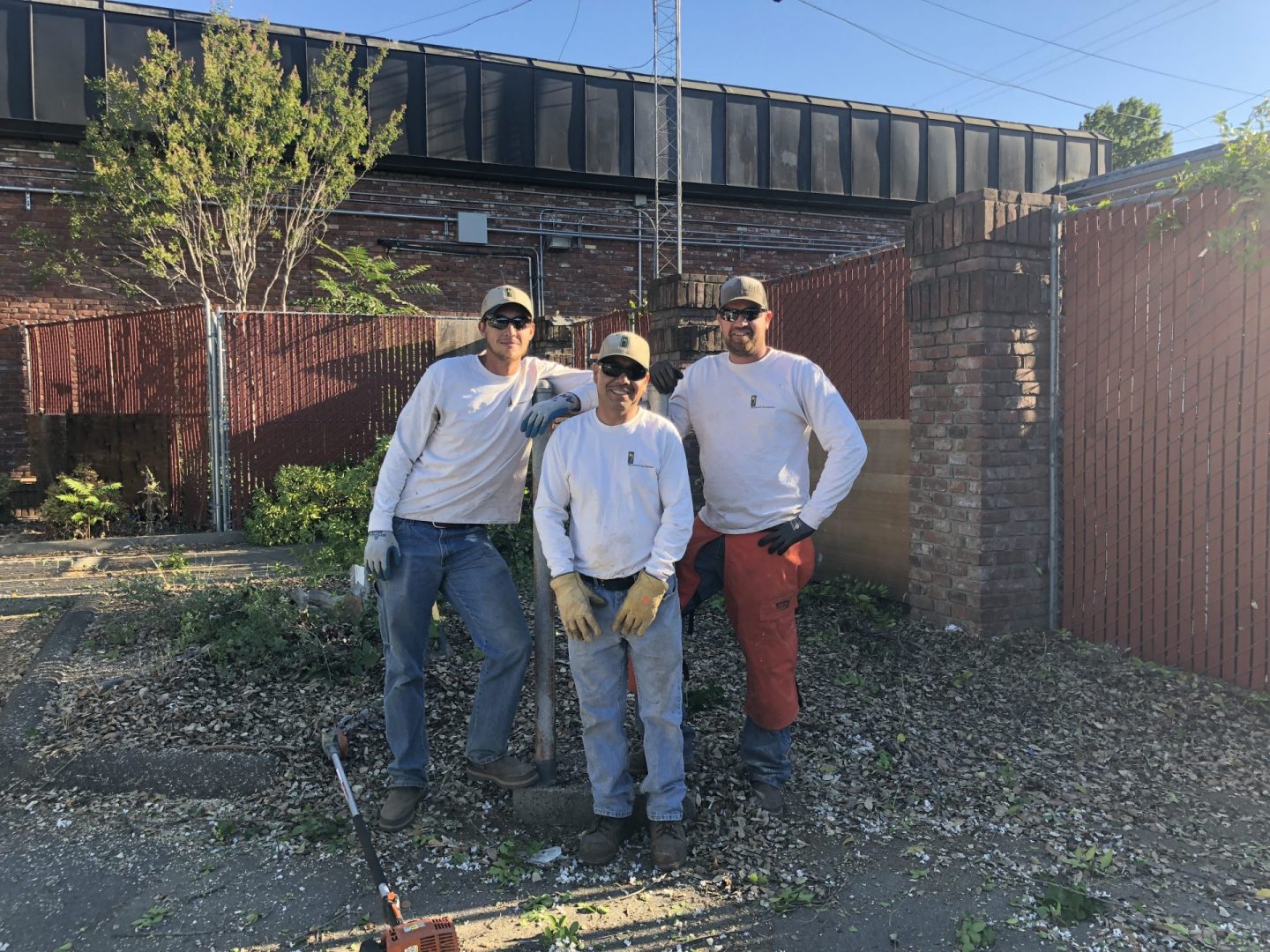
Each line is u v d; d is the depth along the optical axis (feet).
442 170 45.75
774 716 10.84
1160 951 8.41
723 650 16.29
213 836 10.50
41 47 38.27
